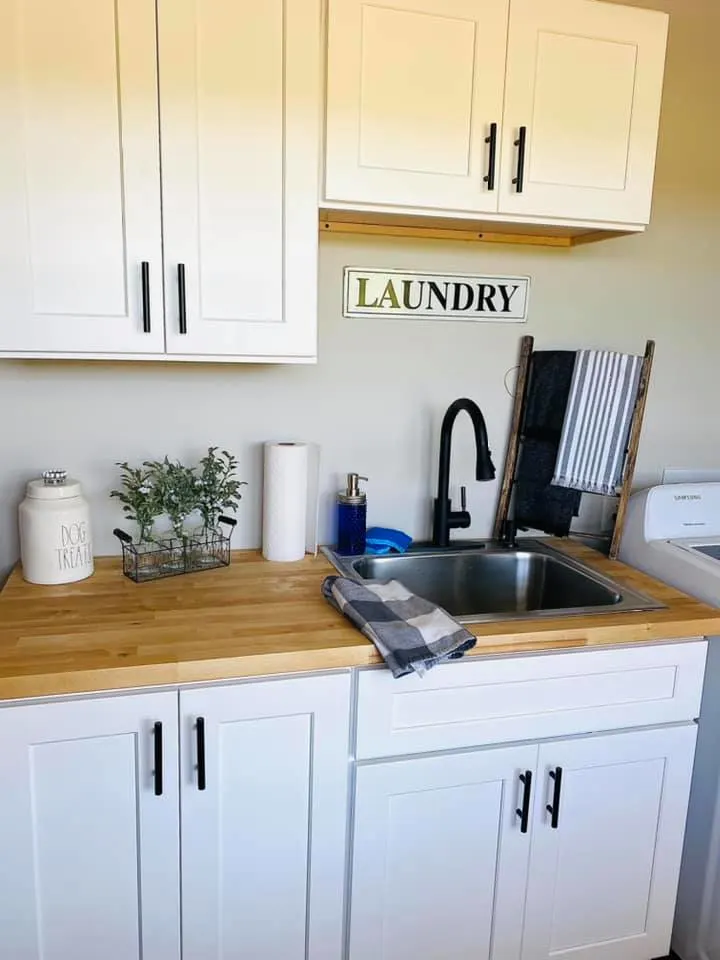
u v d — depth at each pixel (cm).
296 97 144
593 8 156
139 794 130
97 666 122
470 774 147
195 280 145
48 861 128
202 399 182
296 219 148
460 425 202
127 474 180
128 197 139
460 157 154
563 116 159
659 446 220
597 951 167
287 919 144
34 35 131
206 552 176
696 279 213
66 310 140
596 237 186
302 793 138
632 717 155
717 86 203
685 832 173
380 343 192
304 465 179
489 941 158
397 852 147
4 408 171
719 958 166
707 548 182
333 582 156
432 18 148
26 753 123
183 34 137
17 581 163
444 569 194
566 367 194
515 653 144
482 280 195
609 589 171
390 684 139
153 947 137
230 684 130
